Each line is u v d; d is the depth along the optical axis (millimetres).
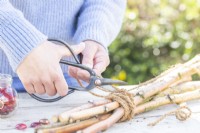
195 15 3240
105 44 1570
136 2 3412
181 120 1255
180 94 1384
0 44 1239
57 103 1390
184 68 1463
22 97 1434
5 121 1231
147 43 3178
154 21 3312
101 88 1379
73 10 1631
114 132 1179
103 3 1674
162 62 3201
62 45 1281
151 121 1264
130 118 1252
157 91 1352
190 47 3170
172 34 3229
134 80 3119
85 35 1533
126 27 3254
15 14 1239
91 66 1409
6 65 1561
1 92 1242
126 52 3209
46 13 1573
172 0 3363
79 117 1141
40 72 1196
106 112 1206
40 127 1090
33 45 1195
